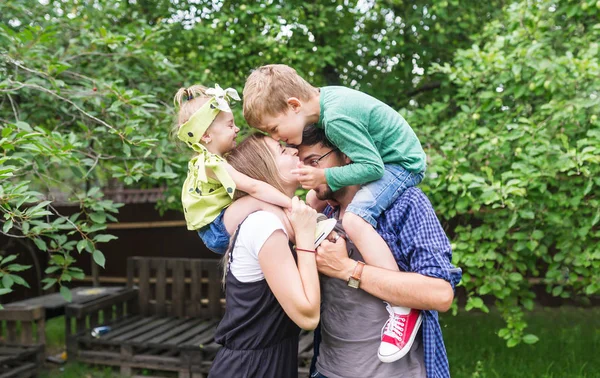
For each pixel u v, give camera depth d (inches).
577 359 184.7
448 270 69.1
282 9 198.2
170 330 191.0
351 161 80.2
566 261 135.4
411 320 71.3
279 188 74.1
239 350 70.9
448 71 160.9
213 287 207.2
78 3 181.3
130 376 175.2
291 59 191.9
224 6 215.3
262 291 69.8
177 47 209.3
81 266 305.1
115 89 124.9
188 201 73.9
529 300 148.6
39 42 133.5
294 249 73.2
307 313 66.1
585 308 261.1
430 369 71.3
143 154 139.3
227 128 78.4
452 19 210.2
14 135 99.7
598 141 125.3
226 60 197.6
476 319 241.8
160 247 302.0
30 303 193.2
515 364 181.9
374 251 72.0
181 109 78.8
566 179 133.8
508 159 143.2
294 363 73.5
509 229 145.6
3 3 146.4
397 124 79.8
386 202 74.7
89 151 140.4
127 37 150.8
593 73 131.3
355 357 73.4
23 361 177.0
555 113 134.8
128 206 303.3
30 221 103.5
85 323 188.5
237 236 69.9
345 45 207.5
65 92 128.9
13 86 123.3
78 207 272.8
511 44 156.3
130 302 215.5
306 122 78.6
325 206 88.1
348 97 78.2
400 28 212.8
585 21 156.0
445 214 145.9
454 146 150.7
